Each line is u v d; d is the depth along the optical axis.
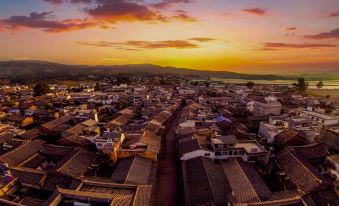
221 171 50.69
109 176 53.25
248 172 48.06
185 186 46.06
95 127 79.31
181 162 57.53
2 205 32.12
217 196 40.44
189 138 65.81
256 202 36.00
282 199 35.78
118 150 58.44
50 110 113.75
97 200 32.44
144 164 53.66
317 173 46.41
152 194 45.97
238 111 117.31
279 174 51.75
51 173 47.16
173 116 110.44
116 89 197.62
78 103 135.00
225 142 57.72
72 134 72.38
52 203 31.41
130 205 32.19
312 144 62.78
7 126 82.75
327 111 113.25
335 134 71.44
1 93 171.12
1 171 50.78
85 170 51.78
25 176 46.59
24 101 137.75
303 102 139.12
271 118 85.44
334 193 39.75
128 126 84.31
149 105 123.12
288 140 64.62
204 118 89.75
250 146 59.41
